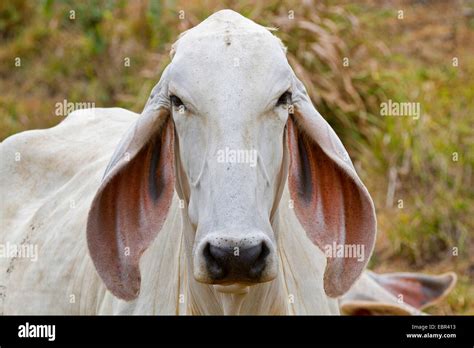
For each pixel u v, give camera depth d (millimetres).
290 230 4176
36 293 4914
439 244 7805
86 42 9555
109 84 9250
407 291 6648
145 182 3742
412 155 8234
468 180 8195
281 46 3541
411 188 8148
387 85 8602
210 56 3400
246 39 3432
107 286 3711
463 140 8406
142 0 9547
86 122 5543
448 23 9922
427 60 9328
